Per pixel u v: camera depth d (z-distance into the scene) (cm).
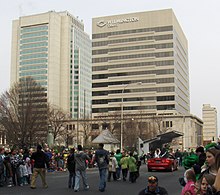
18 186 1822
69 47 17412
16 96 5931
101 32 13088
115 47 12875
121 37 12850
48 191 1587
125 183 2000
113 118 9056
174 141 9088
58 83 16812
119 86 12656
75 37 17800
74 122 9644
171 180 2208
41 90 6256
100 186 1585
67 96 17050
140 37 12656
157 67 12369
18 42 17088
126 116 9025
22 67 16862
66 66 17112
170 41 12338
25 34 16975
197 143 12412
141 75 12488
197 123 12575
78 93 17538
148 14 12644
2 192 1555
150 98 12294
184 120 10606
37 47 16725
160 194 671
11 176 1841
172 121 11231
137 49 12644
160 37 12456
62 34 17288
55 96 16475
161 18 12512
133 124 7888
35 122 6022
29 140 5816
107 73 12862
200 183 545
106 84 12812
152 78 12369
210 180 507
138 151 4644
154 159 2994
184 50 14575
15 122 5716
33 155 1736
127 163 2131
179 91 13075
